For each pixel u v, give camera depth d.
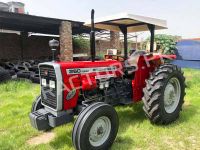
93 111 2.97
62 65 3.18
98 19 4.27
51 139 3.61
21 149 3.29
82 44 18.58
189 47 13.29
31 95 6.37
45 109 3.43
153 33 4.49
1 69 8.23
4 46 14.88
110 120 3.21
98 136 3.12
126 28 4.80
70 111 3.34
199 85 7.16
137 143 3.38
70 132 3.76
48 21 11.31
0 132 3.88
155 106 3.74
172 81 4.12
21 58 15.62
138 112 4.61
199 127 3.87
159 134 3.64
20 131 3.86
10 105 5.41
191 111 4.65
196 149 3.21
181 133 3.67
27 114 4.72
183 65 13.59
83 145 2.91
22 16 10.35
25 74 8.98
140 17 4.03
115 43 13.83
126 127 3.91
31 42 16.06
